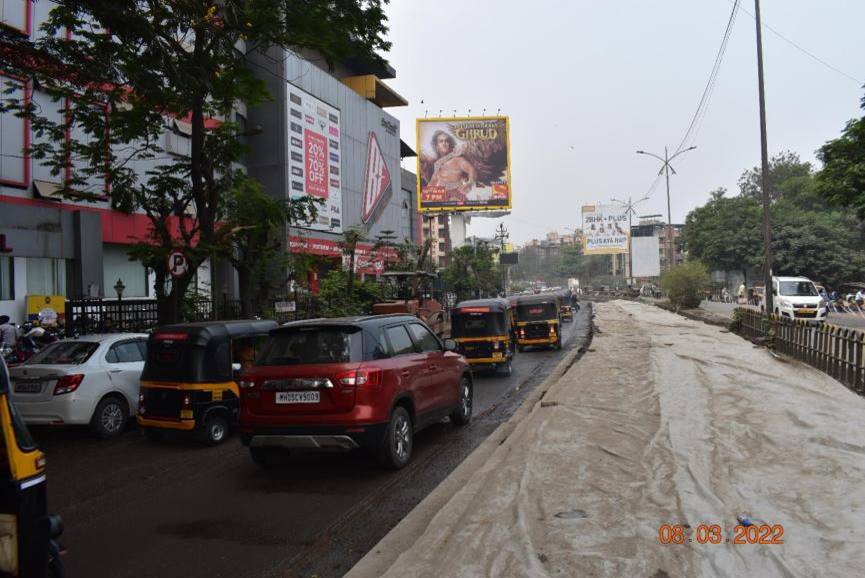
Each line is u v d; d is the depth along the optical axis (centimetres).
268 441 676
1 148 1689
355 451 810
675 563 384
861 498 481
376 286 2548
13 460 306
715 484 535
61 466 782
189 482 699
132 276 2270
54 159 1283
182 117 1344
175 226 2230
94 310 1369
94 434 917
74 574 453
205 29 1120
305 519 555
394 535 476
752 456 621
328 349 683
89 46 1132
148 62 1026
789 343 1634
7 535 304
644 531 436
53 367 900
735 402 906
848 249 5169
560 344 2277
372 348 702
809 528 429
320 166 3250
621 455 648
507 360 1630
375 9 1274
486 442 787
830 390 1084
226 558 473
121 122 1266
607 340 2227
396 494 620
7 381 315
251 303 1722
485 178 5428
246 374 702
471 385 987
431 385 809
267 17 1199
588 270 13412
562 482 561
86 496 654
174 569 456
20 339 1425
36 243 1762
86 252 1903
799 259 5119
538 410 929
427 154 5447
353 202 3662
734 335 2341
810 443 655
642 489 533
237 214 1533
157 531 540
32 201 1786
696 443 671
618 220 7156
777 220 5534
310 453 811
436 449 801
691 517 456
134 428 1009
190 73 1096
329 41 1275
